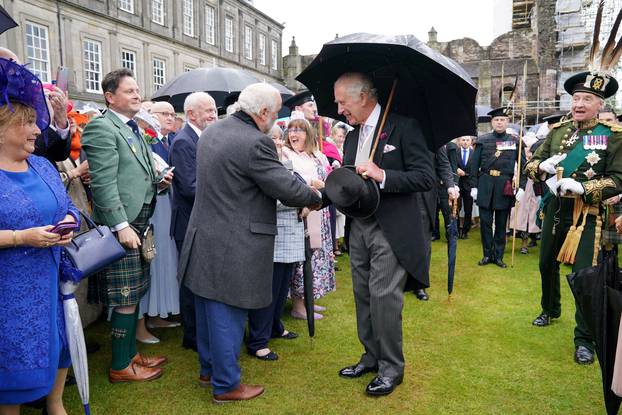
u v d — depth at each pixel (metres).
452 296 4.42
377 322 2.63
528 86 29.97
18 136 1.77
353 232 2.77
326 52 2.52
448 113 2.62
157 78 23.80
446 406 2.49
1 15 2.53
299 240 3.17
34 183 1.86
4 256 1.71
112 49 20.81
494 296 4.43
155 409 2.46
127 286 2.66
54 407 2.12
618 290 2.20
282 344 3.32
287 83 36.78
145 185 2.77
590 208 3.08
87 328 3.60
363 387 2.69
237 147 2.36
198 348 2.68
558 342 3.33
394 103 2.74
